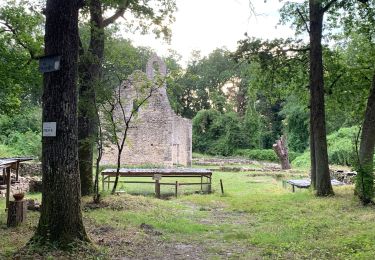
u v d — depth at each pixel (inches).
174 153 1437.0
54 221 276.8
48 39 280.2
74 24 284.2
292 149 1913.1
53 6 280.2
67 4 280.7
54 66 272.5
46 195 279.7
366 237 320.5
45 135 279.6
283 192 767.1
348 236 331.6
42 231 277.3
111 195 570.3
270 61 692.7
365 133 552.7
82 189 540.7
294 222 416.2
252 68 775.7
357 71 715.4
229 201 637.3
